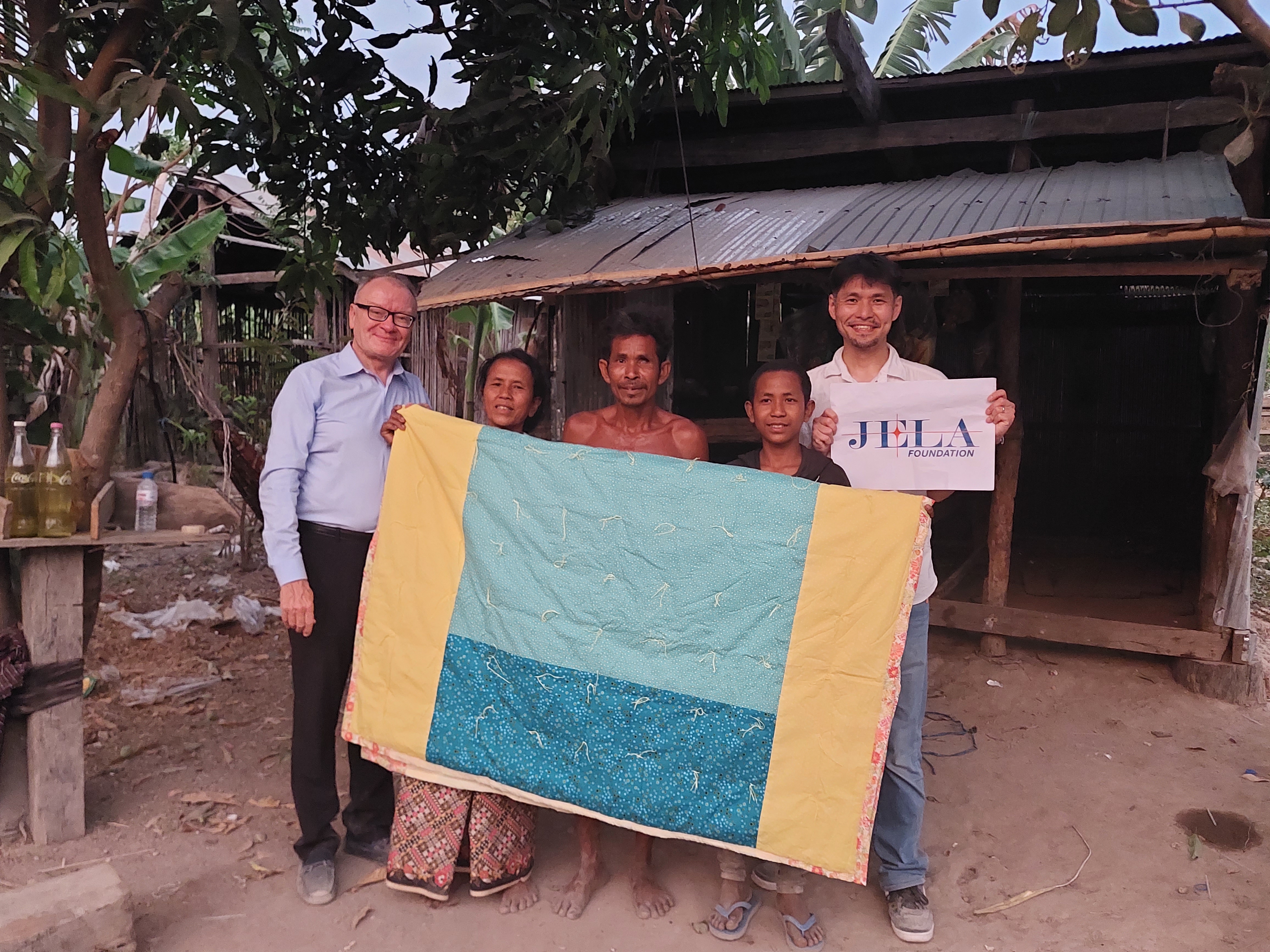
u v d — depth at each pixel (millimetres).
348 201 4656
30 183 2955
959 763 3732
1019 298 4984
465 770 2533
